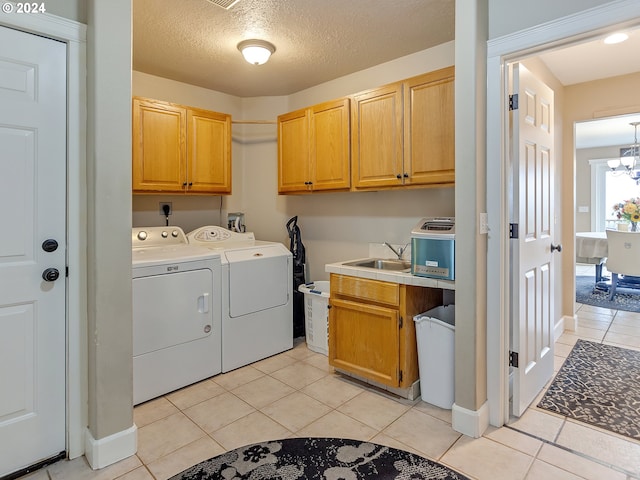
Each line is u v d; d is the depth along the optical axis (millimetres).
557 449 1855
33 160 1698
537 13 1812
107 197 1752
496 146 1987
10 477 1679
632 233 4453
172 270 2490
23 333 1706
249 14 2350
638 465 1731
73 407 1824
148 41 2697
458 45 1968
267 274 3092
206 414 2227
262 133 3938
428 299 2555
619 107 3305
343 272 2660
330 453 1841
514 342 2125
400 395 2424
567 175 3582
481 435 1981
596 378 2629
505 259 2045
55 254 1767
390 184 2697
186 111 3121
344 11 2330
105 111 1734
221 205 3826
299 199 3842
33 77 1682
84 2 1775
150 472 1720
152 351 2406
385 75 3121
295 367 2916
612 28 1627
